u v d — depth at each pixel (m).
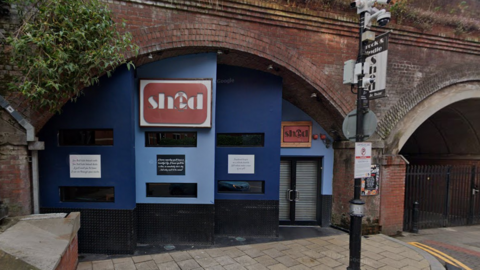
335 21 5.45
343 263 4.38
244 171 5.57
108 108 4.50
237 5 4.75
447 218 7.48
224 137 5.64
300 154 6.66
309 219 6.82
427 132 9.95
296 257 4.58
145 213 4.98
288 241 5.37
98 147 4.53
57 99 3.74
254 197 5.57
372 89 4.88
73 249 3.69
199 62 4.95
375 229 5.91
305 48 5.37
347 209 6.13
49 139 4.49
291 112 6.68
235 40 4.84
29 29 3.25
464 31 6.40
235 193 5.61
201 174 5.00
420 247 5.62
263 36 5.04
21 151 4.04
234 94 5.59
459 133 8.91
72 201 4.60
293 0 5.21
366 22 3.80
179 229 5.02
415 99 6.21
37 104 3.88
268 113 5.59
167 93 4.84
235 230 5.58
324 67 5.52
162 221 5.00
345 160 6.22
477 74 6.70
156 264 4.19
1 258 2.53
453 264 4.75
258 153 5.57
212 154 4.99
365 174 3.85
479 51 6.65
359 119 3.83
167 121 4.86
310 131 6.61
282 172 6.83
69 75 3.60
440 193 7.58
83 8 3.28
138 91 4.83
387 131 6.00
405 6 5.87
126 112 4.50
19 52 3.25
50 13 3.32
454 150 9.27
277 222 5.58
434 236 6.50
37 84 3.20
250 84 5.59
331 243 5.30
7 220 3.68
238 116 5.59
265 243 5.23
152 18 4.41
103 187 4.64
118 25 4.24
